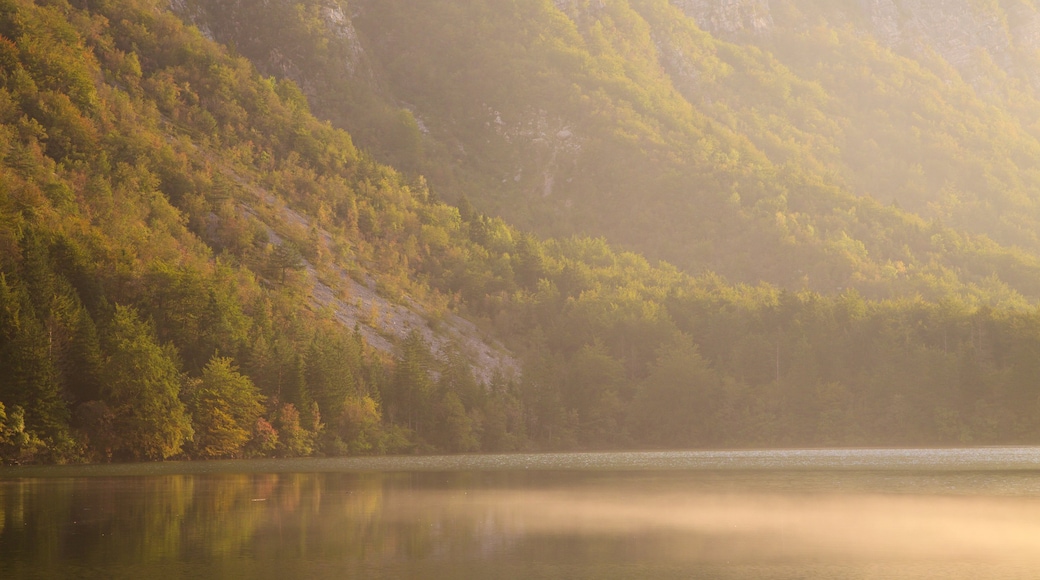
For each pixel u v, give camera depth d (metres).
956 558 59.53
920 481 110.88
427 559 59.75
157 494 94.06
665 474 127.44
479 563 58.66
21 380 133.75
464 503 88.12
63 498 89.25
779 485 106.31
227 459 162.25
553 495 96.00
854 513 80.00
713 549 62.91
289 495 94.69
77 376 145.25
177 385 152.25
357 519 76.25
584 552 62.03
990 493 95.88
